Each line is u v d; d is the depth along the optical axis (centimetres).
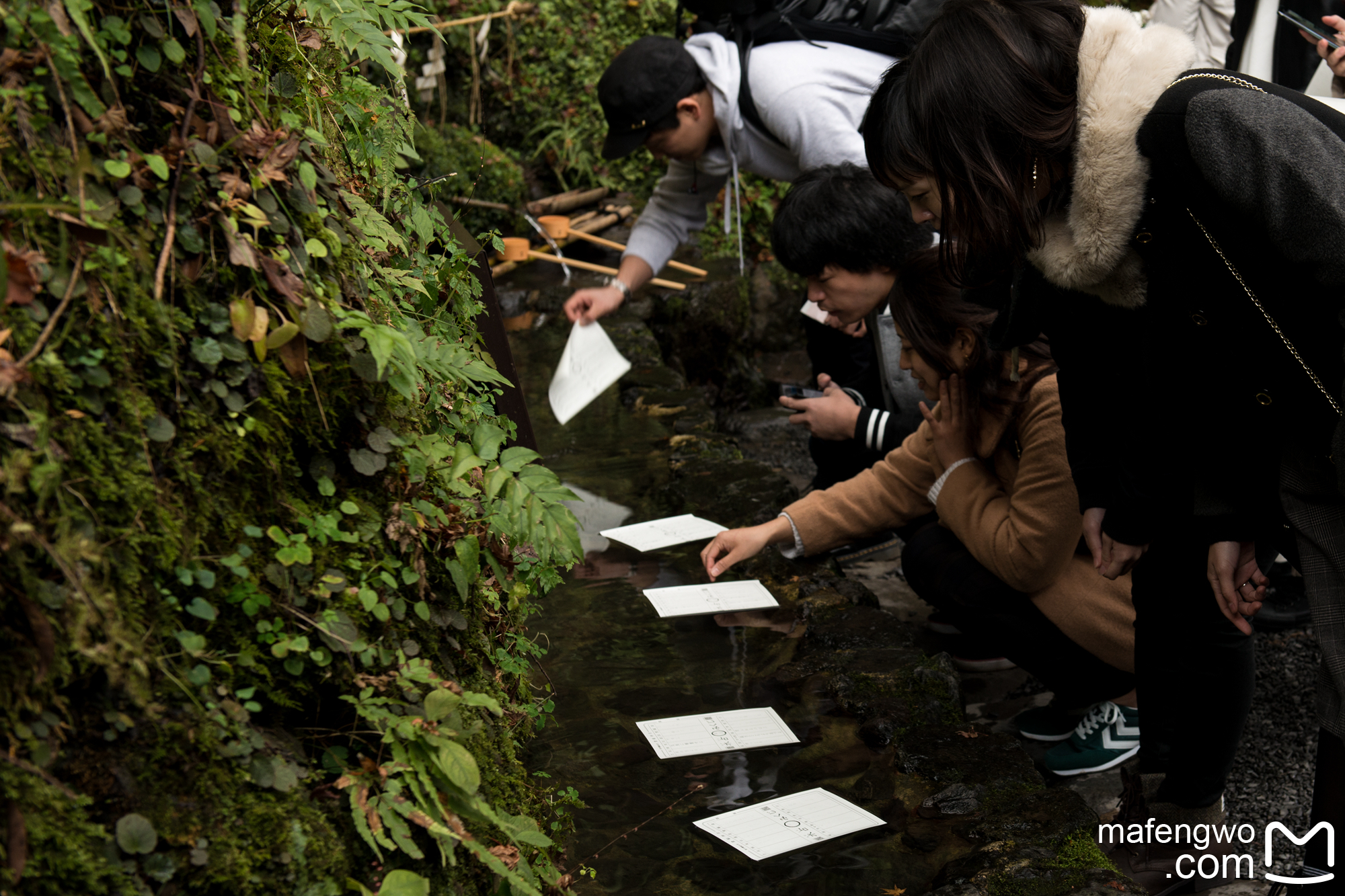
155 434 83
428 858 97
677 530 259
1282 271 129
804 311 345
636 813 155
